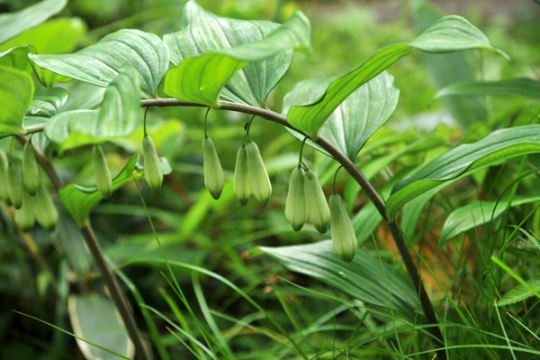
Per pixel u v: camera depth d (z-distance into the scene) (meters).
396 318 0.66
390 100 0.61
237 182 0.58
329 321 0.74
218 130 0.93
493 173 0.69
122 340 0.72
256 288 0.78
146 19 1.19
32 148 0.58
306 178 0.57
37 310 0.81
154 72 0.58
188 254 0.80
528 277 0.66
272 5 1.14
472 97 0.79
